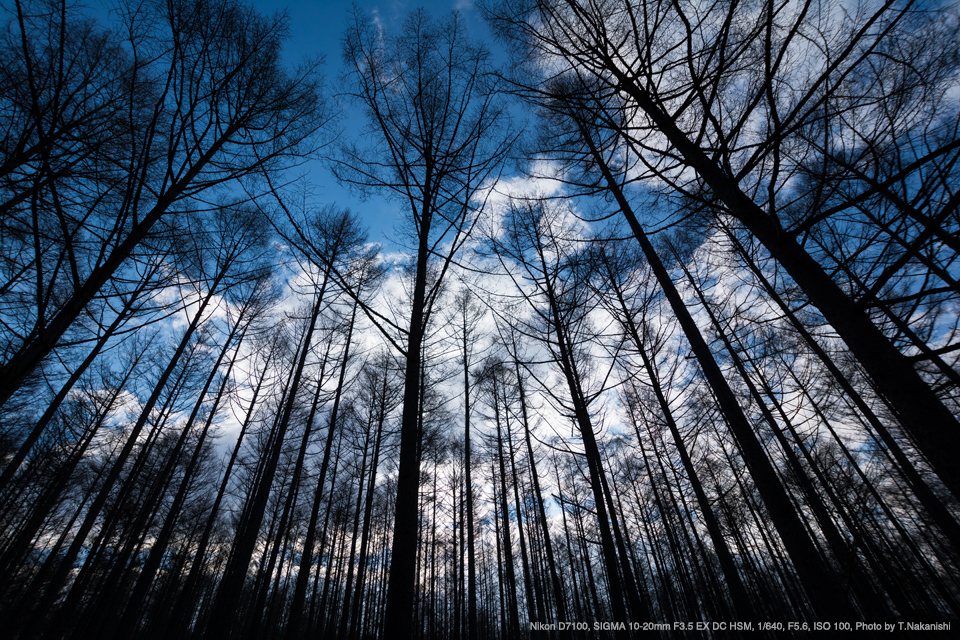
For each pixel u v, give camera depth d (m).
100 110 3.51
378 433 16.48
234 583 8.62
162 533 11.52
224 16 3.29
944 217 1.62
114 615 17.75
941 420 1.69
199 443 13.41
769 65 2.01
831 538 7.42
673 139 3.02
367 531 15.59
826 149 2.19
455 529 21.11
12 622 11.62
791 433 9.43
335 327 13.77
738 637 11.78
